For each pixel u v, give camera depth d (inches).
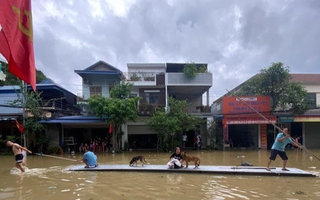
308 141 911.0
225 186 306.8
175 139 842.8
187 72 893.8
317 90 976.9
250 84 911.7
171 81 906.7
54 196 261.0
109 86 937.5
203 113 894.4
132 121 880.3
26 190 286.2
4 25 118.8
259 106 845.2
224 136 844.0
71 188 295.4
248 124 913.5
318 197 259.6
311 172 401.4
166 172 401.7
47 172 407.5
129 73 930.1
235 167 416.2
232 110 851.4
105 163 548.1
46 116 780.6
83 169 415.5
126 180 341.7
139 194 269.4
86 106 929.5
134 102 796.0
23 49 130.1
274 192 278.5
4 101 836.6
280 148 383.2
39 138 769.6
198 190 287.1
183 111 862.5
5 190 286.5
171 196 261.6
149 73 930.1
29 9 135.6
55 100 840.3
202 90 1018.1
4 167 481.1
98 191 281.7
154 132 900.0
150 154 751.7
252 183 323.6
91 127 903.7
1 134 847.1
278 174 369.4
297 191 283.0
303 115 834.2
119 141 845.8
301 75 1060.5
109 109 761.6
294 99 816.3
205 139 901.8
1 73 272.2
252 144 908.6
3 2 119.6
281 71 836.0
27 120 746.2
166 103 890.1
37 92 832.9
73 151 816.3
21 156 415.2
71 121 803.4
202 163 533.0
